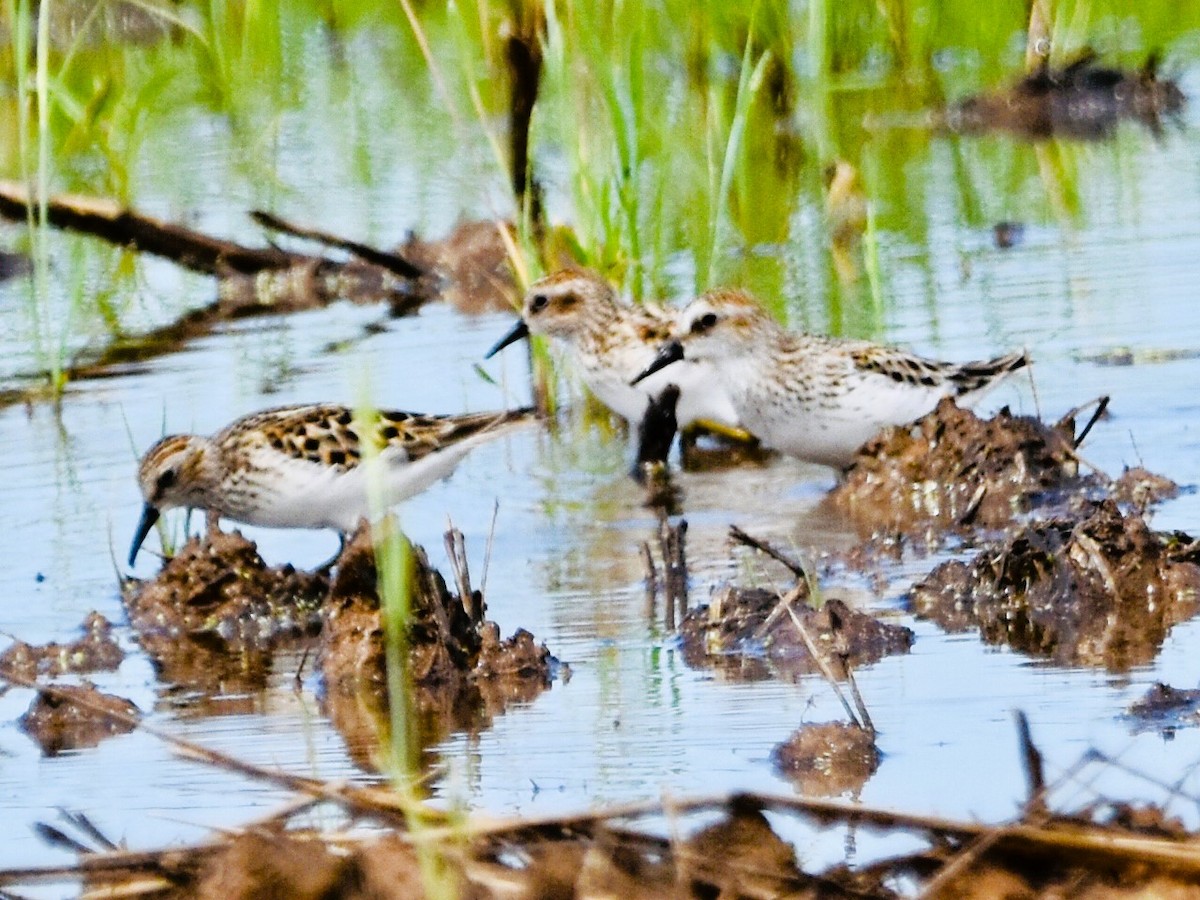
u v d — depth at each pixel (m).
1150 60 24.59
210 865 7.60
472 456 15.81
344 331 18.66
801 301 18.06
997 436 13.93
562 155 22.41
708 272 17.88
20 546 13.68
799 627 9.84
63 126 23.84
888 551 12.94
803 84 24.69
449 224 20.94
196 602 12.41
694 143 21.42
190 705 10.89
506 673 10.94
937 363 14.92
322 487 13.48
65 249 21.05
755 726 9.84
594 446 16.02
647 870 7.48
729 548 13.14
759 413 15.13
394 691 9.06
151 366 17.66
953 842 7.59
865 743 9.30
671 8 24.53
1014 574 11.72
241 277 20.12
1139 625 11.10
